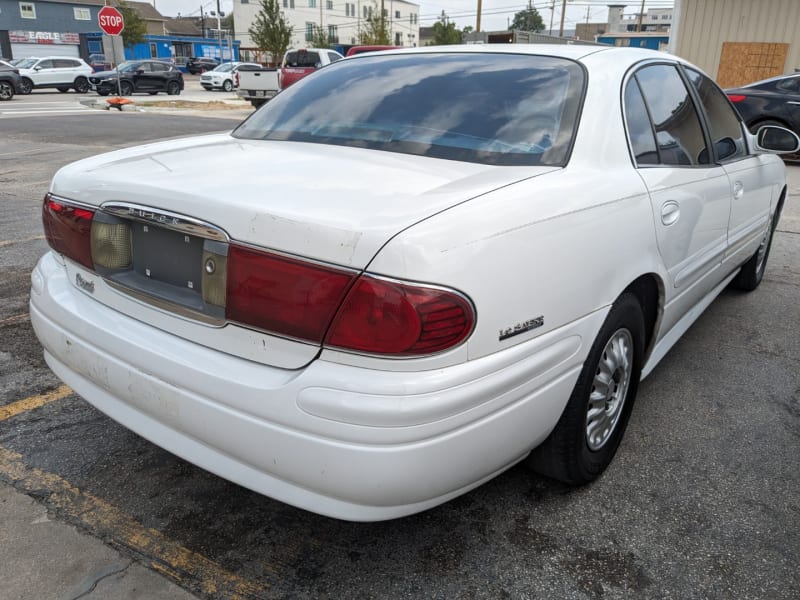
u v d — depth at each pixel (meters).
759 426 3.00
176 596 1.95
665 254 2.58
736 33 15.52
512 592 2.00
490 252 1.73
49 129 14.73
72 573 2.03
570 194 2.05
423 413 1.61
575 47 2.84
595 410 2.40
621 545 2.21
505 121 2.34
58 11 48.56
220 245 1.76
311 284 1.63
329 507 1.72
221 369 1.79
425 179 1.95
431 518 2.32
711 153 3.25
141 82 29.58
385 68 2.85
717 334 4.11
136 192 1.97
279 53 47.69
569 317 2.01
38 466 2.56
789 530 2.29
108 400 2.15
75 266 2.29
